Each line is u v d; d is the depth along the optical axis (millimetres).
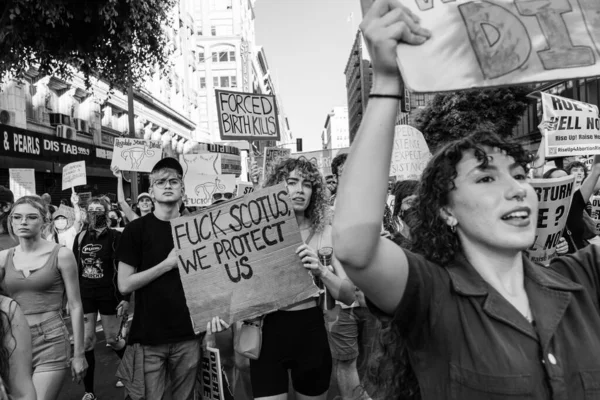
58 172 18641
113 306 5730
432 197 1566
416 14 1339
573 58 1300
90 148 20875
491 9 1324
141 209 8047
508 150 1512
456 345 1416
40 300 3615
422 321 1469
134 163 9773
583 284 1567
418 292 1452
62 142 18172
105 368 6117
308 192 3682
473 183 1486
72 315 3725
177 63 43344
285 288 3369
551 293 1466
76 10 9477
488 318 1413
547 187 3062
